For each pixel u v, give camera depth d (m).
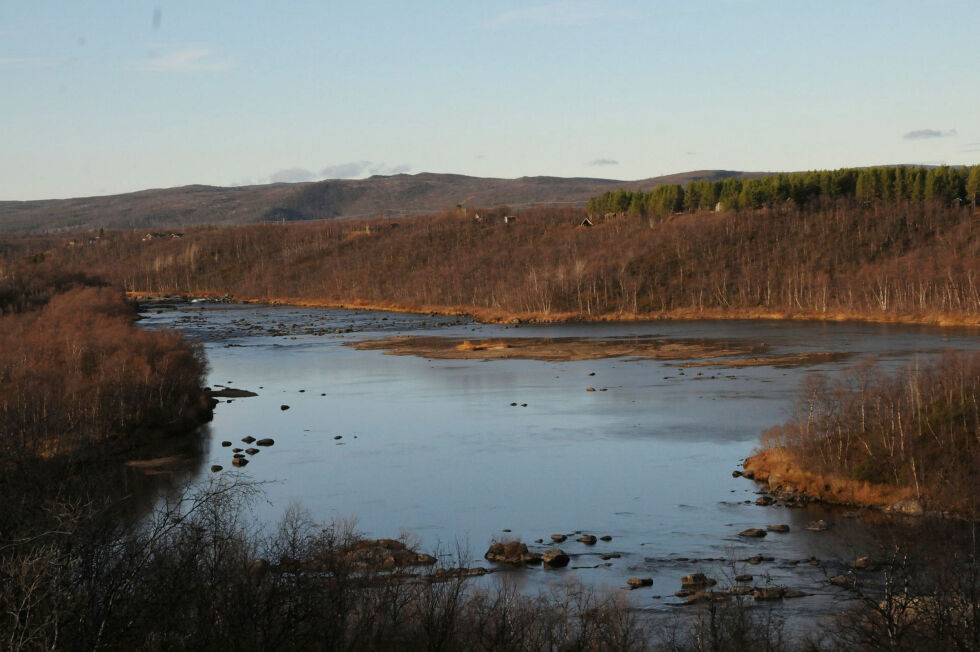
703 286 183.88
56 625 16.66
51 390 61.78
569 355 120.25
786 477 51.94
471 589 34.38
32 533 18.78
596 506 48.66
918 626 24.78
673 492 51.16
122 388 69.75
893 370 87.88
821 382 69.56
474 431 70.25
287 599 21.27
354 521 44.44
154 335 98.81
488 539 43.12
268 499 50.44
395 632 23.03
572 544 42.22
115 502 22.44
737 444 62.59
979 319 138.12
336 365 118.31
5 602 16.98
